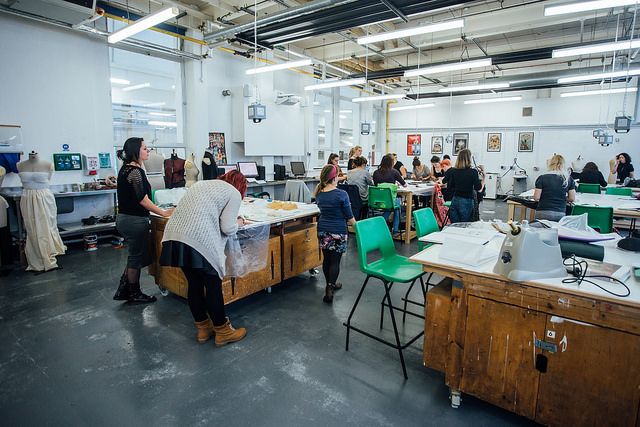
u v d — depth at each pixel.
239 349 2.42
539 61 8.55
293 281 3.68
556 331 1.53
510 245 1.61
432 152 11.68
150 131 6.44
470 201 4.43
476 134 10.91
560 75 7.76
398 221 5.55
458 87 8.12
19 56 4.50
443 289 1.97
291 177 7.84
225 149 7.04
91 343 2.49
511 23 5.83
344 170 10.27
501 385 1.70
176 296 3.29
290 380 2.09
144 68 6.45
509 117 10.38
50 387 2.02
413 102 11.67
